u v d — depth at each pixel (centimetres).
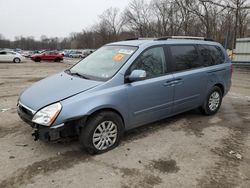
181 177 331
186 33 3859
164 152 398
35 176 329
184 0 3612
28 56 4869
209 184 317
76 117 353
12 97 769
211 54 571
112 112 394
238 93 880
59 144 420
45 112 351
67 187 307
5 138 442
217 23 3347
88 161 368
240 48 1944
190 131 486
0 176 328
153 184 315
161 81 450
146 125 514
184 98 504
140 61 430
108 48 492
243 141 444
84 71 450
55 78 450
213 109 587
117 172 340
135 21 5166
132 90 410
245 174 339
